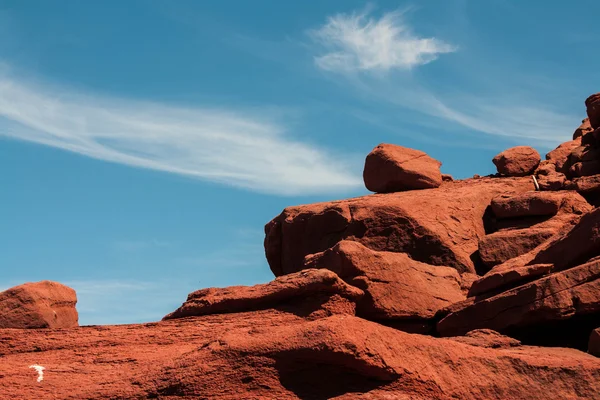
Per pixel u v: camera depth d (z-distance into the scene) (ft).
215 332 66.23
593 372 55.31
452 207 88.28
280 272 94.43
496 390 54.95
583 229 67.77
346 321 54.60
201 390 53.26
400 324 73.31
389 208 86.53
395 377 53.11
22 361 63.62
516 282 68.95
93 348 65.72
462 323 68.80
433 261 84.17
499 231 86.17
